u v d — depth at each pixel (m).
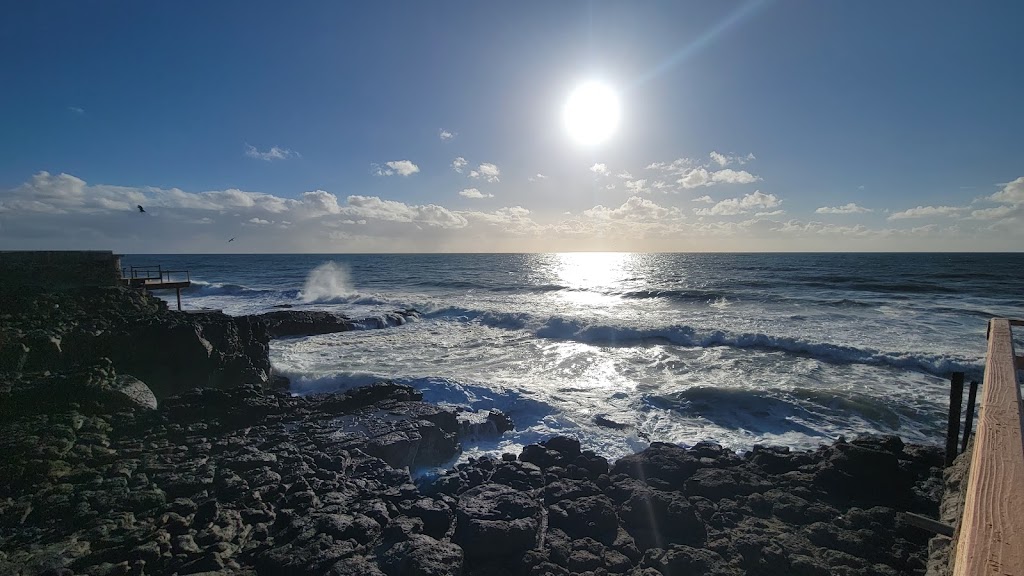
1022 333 20.62
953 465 8.87
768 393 14.19
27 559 6.68
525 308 30.44
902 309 28.27
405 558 6.73
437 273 70.62
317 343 22.70
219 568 6.76
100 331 14.48
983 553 1.45
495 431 12.86
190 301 37.38
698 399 14.19
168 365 14.79
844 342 19.31
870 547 7.29
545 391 15.20
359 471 9.70
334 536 7.28
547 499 8.71
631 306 31.53
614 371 17.28
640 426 12.78
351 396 13.60
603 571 6.99
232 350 16.78
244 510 8.01
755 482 9.23
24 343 12.93
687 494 9.05
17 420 10.42
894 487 8.77
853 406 13.22
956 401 9.08
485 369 17.88
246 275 66.38
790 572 6.93
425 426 11.59
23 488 8.48
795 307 29.81
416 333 24.73
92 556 6.79
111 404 11.67
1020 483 1.79
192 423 11.52
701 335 20.83
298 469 9.41
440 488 9.07
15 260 16.77
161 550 6.99
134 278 20.58
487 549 7.25
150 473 9.11
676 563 7.02
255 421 12.19
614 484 9.19
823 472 9.16
